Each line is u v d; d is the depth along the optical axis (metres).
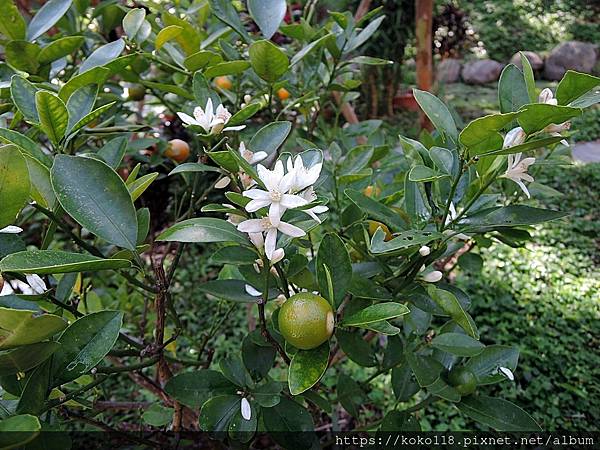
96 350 0.83
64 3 1.44
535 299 3.51
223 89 1.84
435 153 1.06
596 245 4.25
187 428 1.76
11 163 0.74
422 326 1.29
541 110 0.82
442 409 2.66
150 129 1.52
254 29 2.55
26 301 0.93
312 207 0.85
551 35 11.55
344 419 2.55
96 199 0.85
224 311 3.49
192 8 1.95
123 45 1.25
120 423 2.61
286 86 1.76
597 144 6.72
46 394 0.82
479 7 12.16
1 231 0.86
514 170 1.01
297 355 0.82
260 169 0.83
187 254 4.14
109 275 2.62
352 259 1.36
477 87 9.74
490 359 1.19
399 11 6.15
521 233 1.28
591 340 3.26
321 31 1.73
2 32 1.32
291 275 1.01
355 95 2.28
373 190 1.62
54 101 0.89
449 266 3.66
